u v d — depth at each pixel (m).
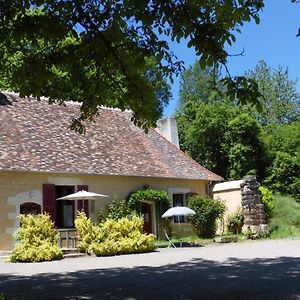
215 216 23.50
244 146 32.25
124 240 17.78
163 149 25.44
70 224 20.03
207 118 34.25
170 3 6.73
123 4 6.98
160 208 22.67
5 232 17.77
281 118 48.66
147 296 8.33
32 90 7.89
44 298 8.53
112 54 7.53
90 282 10.39
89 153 21.33
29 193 18.55
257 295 7.95
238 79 6.65
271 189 31.42
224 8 6.77
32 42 7.23
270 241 20.84
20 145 19.25
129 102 8.32
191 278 10.42
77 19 7.22
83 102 8.62
